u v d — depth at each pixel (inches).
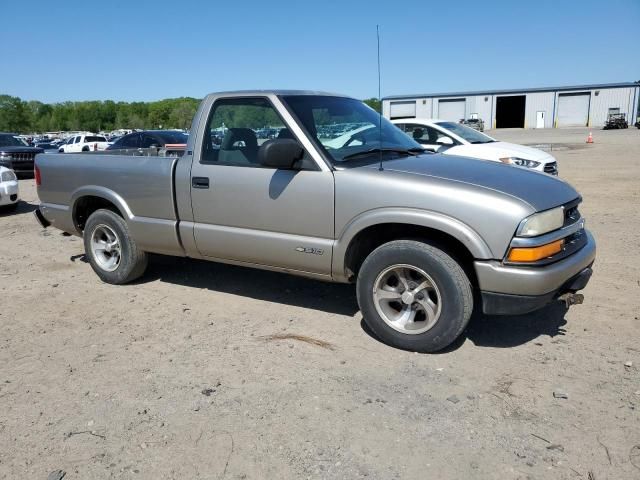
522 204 137.2
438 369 142.8
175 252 196.7
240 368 145.9
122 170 202.2
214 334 168.7
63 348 160.6
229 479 103.0
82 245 294.4
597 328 165.8
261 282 218.2
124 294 208.1
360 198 151.4
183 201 187.2
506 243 135.9
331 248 158.4
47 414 125.5
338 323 175.3
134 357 153.7
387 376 139.7
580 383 133.7
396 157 173.0
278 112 167.3
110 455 110.4
